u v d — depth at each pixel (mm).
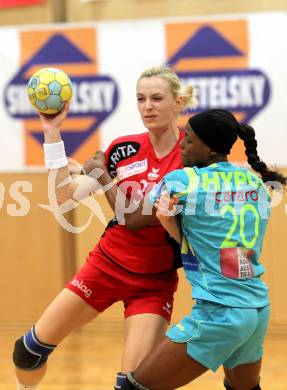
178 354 9938
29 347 11734
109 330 20781
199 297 9953
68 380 16062
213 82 19719
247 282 10078
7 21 21297
